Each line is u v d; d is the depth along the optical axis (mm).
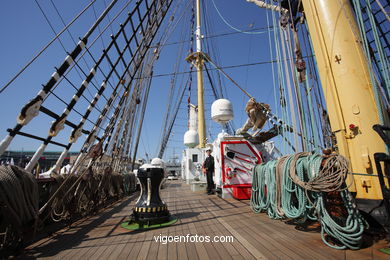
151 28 5562
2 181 2043
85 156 3660
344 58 2789
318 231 2574
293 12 4457
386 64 2451
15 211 2135
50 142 3186
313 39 3219
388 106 2477
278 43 4250
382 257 1808
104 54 3713
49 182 3238
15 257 2141
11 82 2426
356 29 2877
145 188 3412
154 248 2277
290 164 2748
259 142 6078
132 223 3318
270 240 2340
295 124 3508
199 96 13078
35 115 2693
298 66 3662
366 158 2475
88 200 4086
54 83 2865
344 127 2723
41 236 2766
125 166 7859
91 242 2549
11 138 2533
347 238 2012
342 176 2135
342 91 2758
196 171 11727
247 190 5484
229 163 5676
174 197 6242
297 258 1862
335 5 2990
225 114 6883
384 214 2270
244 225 2994
